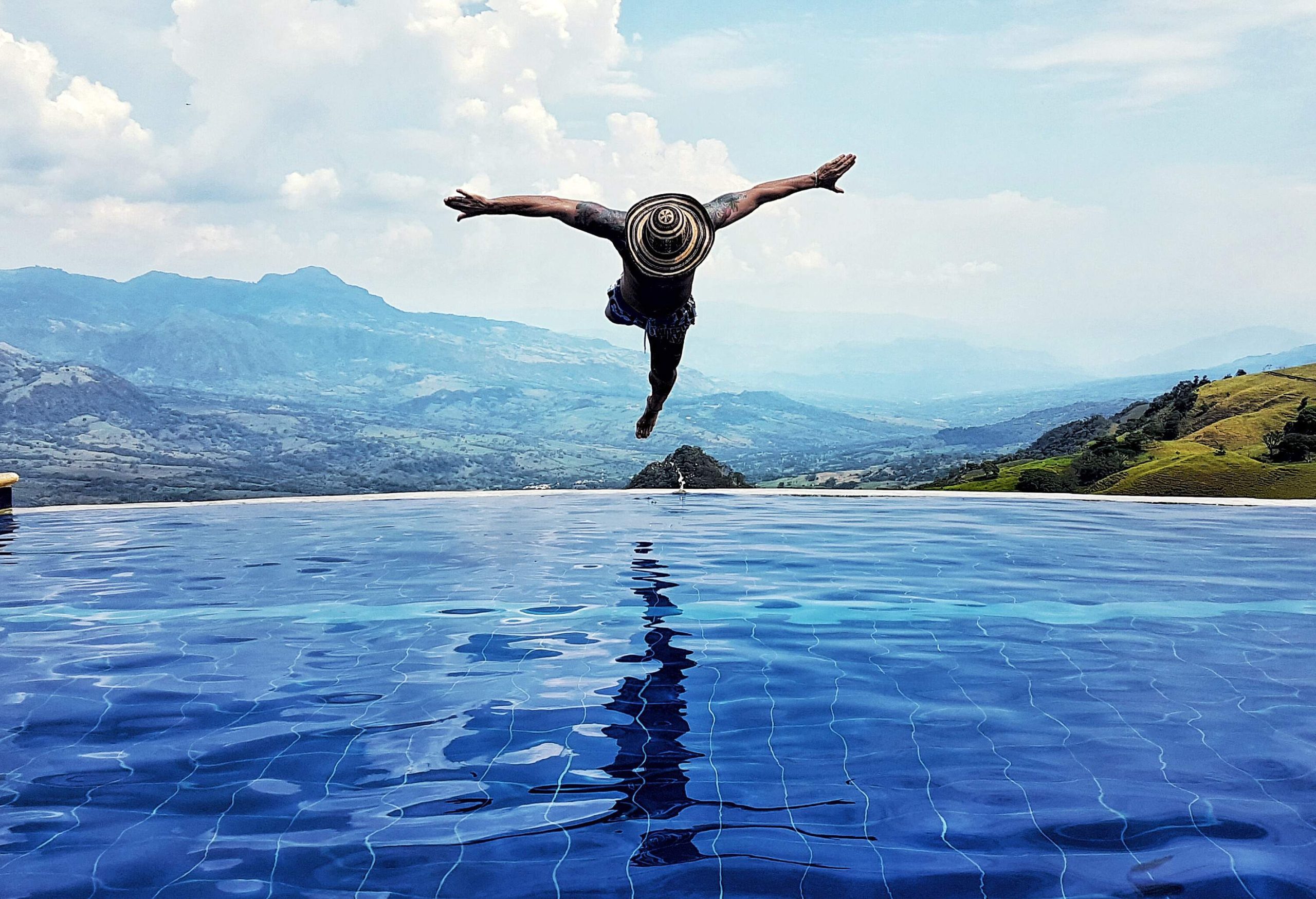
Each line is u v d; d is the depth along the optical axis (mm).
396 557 8359
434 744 3584
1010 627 5508
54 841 2787
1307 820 2879
